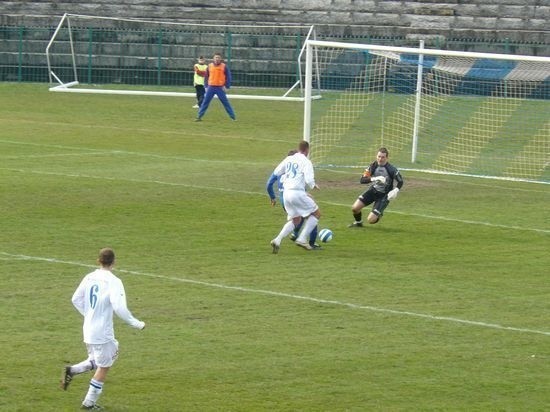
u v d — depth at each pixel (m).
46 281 45.62
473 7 136.75
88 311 30.77
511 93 116.75
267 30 136.75
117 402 31.69
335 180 75.62
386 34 134.38
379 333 39.25
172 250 52.00
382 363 35.81
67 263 48.78
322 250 53.00
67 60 136.00
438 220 61.75
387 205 60.25
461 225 60.47
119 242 53.41
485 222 61.53
